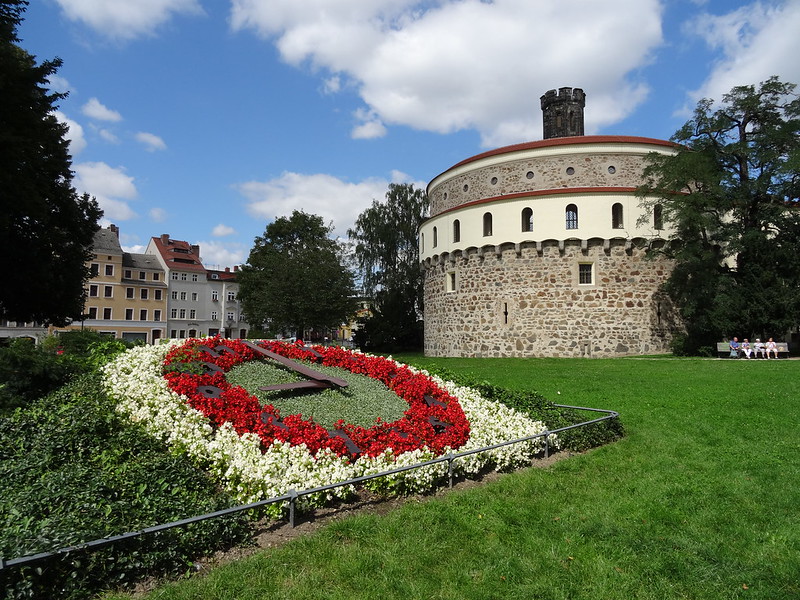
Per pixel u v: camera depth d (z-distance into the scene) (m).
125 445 7.53
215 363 11.85
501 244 33.69
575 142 34.59
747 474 8.29
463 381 13.62
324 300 39.00
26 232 26.58
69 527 4.93
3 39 20.30
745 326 29.42
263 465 6.99
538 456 9.68
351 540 5.86
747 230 30.06
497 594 4.84
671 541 5.91
